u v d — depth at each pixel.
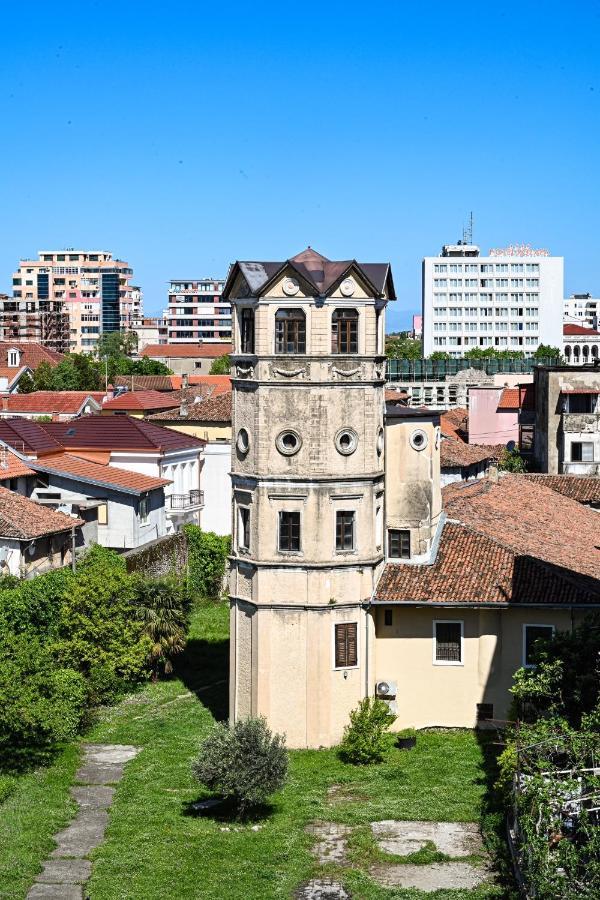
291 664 54.41
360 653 55.28
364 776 51.41
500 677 55.47
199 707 60.72
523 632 55.12
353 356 54.22
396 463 57.84
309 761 53.34
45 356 199.38
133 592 64.12
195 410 109.94
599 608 53.94
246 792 45.81
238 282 55.22
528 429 122.31
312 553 54.09
